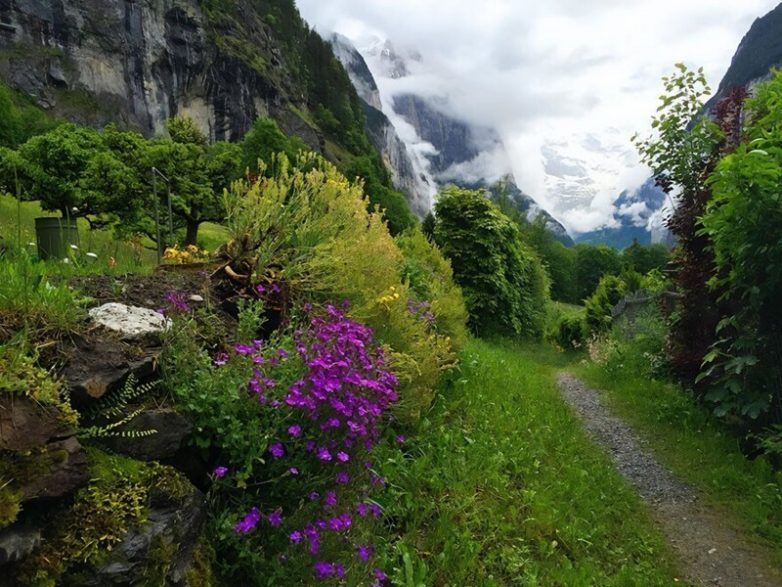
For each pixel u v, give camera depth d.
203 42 113.44
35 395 2.03
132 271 4.89
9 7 90.06
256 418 2.63
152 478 2.24
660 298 10.77
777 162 5.25
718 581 4.07
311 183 4.92
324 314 4.17
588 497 4.98
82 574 1.90
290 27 166.75
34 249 3.82
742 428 6.57
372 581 2.79
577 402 9.27
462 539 3.64
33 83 90.12
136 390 2.51
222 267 4.42
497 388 7.74
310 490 2.67
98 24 98.50
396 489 3.97
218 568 2.43
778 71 5.66
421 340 5.00
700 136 7.75
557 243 72.56
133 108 101.12
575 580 3.62
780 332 5.78
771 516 4.91
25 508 1.90
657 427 7.50
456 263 20.39
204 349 3.27
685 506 5.27
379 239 5.25
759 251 5.40
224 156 35.41
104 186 28.09
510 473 5.02
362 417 2.88
